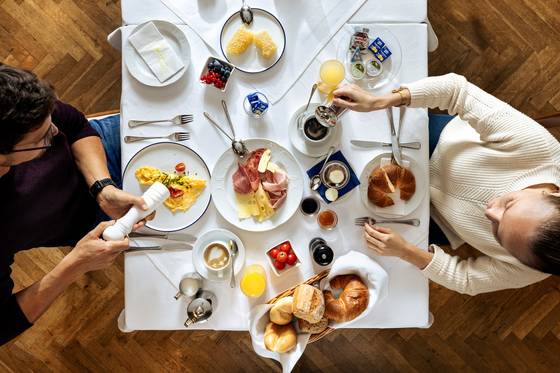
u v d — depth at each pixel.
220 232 1.42
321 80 1.43
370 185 1.40
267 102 1.44
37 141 1.14
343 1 1.43
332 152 1.43
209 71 1.40
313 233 1.43
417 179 1.44
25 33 2.18
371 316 1.45
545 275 1.35
